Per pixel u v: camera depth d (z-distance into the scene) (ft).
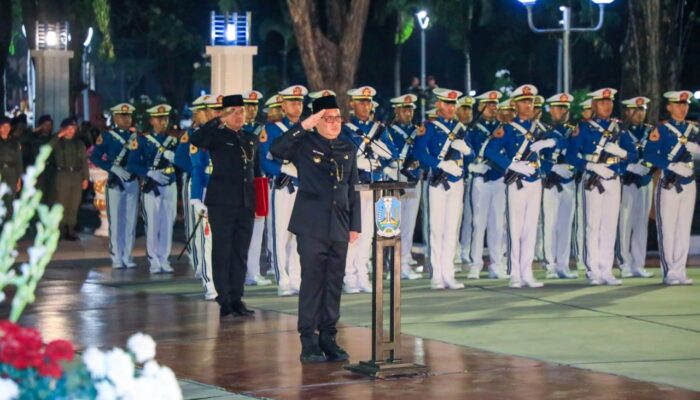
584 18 123.34
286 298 55.72
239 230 49.70
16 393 19.06
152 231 66.54
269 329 46.96
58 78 103.09
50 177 79.25
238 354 41.81
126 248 68.95
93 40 147.02
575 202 64.03
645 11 75.92
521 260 59.57
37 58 102.78
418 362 40.06
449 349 42.39
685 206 60.29
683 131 59.98
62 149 79.30
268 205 52.54
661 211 60.34
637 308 52.16
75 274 65.57
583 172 61.67
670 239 60.44
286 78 152.76
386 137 57.72
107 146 68.18
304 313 40.37
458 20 121.90
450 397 35.12
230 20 75.25
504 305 53.06
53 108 103.04
